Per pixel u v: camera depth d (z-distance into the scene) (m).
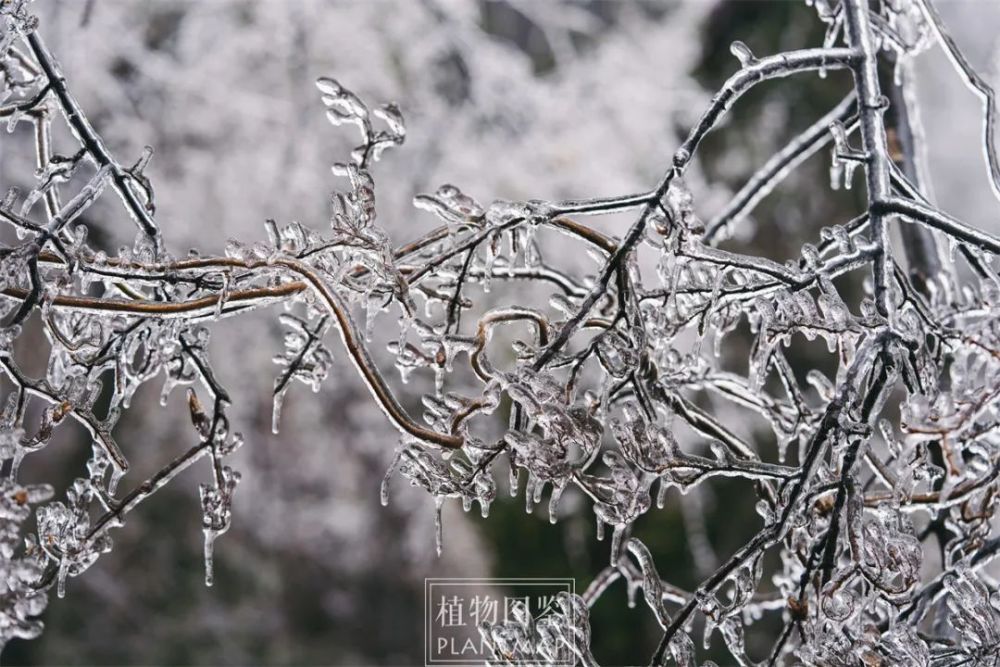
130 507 0.78
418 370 1.66
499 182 1.66
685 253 0.75
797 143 0.89
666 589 0.88
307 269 0.75
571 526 1.73
